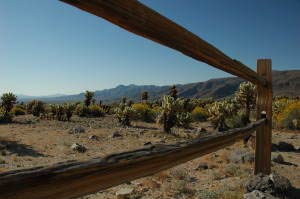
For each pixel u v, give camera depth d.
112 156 1.23
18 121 24.72
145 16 1.34
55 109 28.62
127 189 6.47
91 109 34.59
